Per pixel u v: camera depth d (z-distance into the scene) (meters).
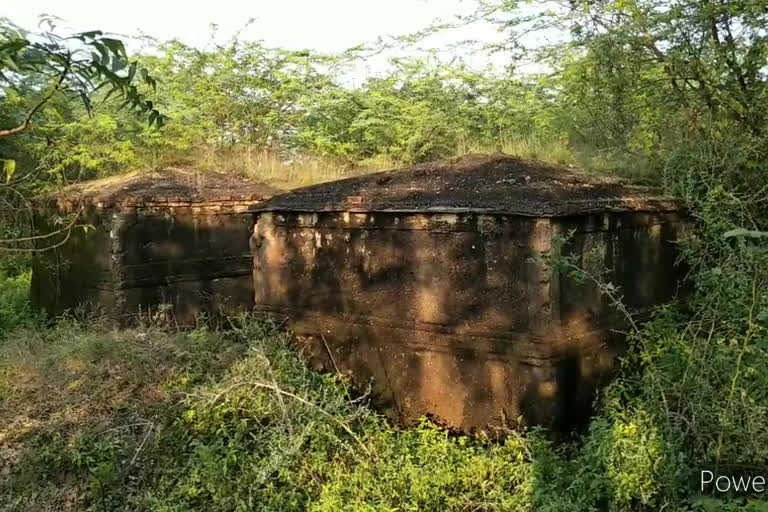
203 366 5.15
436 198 4.82
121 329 6.82
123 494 4.21
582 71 6.74
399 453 4.20
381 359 5.02
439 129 10.30
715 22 5.99
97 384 5.08
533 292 4.22
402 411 4.91
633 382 4.45
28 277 10.07
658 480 3.54
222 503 3.96
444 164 5.64
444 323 4.69
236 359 5.18
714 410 3.78
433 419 4.75
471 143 9.62
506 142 8.07
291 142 11.45
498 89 10.30
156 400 4.84
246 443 4.40
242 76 11.46
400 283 4.91
